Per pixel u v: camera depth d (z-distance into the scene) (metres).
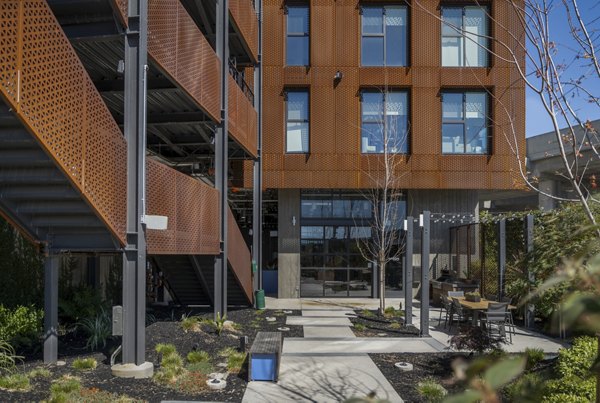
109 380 7.27
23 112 5.84
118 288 14.45
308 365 8.51
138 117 8.12
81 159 6.89
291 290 19.25
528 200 32.53
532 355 7.56
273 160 18.53
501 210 35.09
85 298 11.02
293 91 18.95
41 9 6.18
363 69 18.66
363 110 18.81
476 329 7.86
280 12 18.86
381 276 15.11
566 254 5.23
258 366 7.50
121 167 7.89
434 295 18.12
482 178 18.28
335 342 10.63
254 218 17.59
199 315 13.95
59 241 8.14
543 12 4.91
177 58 9.94
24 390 6.50
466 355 8.91
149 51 8.66
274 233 27.36
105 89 11.33
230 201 22.09
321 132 18.56
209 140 15.03
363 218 19.45
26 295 9.92
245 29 15.89
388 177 15.93
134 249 7.96
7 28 5.59
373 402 1.16
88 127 7.07
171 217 9.60
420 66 18.58
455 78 18.42
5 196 7.27
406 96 18.84
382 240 15.29
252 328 12.40
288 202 19.44
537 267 5.68
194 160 18.00
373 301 18.33
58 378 7.21
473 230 18.97
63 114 6.54
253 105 18.20
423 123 18.47
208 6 14.04
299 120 18.88
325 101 18.62
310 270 19.36
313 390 7.04
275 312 15.38
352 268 19.39
